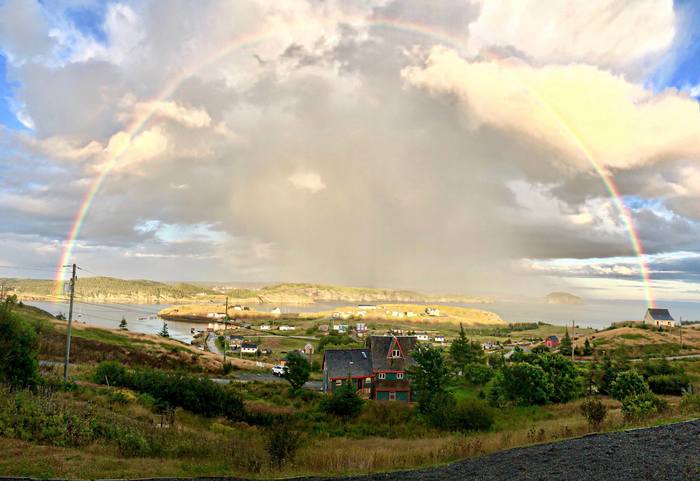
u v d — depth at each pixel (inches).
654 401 1295.5
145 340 4466.0
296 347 6181.1
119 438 924.0
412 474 733.3
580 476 633.0
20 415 923.4
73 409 1071.0
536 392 2042.3
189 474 735.1
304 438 1285.7
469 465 764.6
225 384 2591.0
